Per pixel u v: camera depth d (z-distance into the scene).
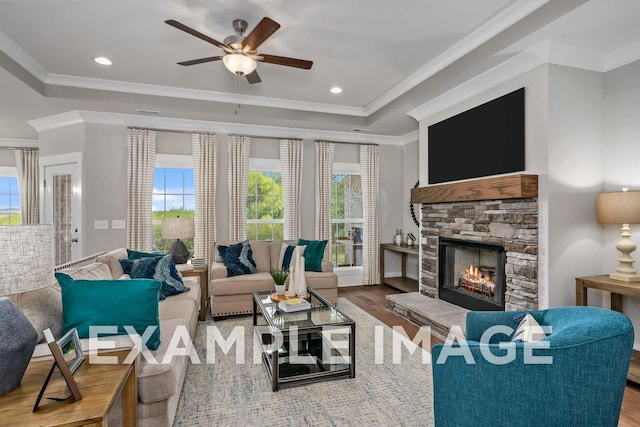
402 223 5.99
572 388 1.29
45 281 1.32
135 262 3.20
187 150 4.91
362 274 5.80
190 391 2.33
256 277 4.04
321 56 3.31
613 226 2.87
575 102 2.85
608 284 2.53
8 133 5.27
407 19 2.69
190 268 3.97
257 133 5.17
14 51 3.12
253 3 2.48
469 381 1.42
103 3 2.46
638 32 2.52
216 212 4.98
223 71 3.64
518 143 3.00
